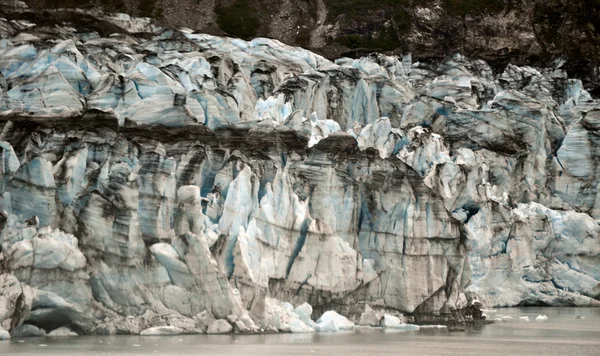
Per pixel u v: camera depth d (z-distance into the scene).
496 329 103.75
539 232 140.50
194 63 129.50
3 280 77.88
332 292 98.81
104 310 84.50
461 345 88.00
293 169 104.62
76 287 81.81
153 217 88.50
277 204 97.62
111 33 141.25
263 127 107.88
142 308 85.69
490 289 135.25
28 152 87.44
